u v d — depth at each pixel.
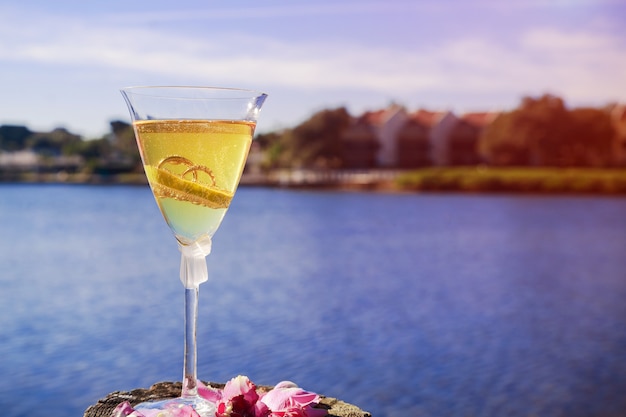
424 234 38.72
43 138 124.56
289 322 15.62
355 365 11.91
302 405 1.82
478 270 25.28
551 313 17.42
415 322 16.02
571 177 78.88
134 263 26.89
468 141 92.38
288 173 102.31
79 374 11.16
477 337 14.52
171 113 1.81
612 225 43.66
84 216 53.25
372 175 88.75
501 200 69.75
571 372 11.73
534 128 85.88
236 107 1.85
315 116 93.06
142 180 118.44
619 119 89.81
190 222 1.86
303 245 33.38
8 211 59.38
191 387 1.87
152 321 15.73
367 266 26.16
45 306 17.77
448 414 9.47
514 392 10.56
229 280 22.55
